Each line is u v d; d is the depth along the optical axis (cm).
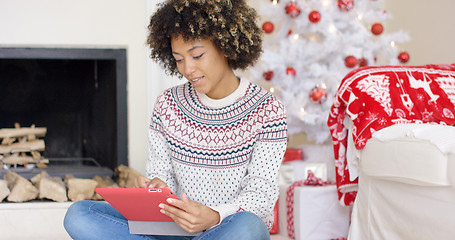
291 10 254
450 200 148
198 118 141
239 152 138
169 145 144
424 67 203
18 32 245
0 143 260
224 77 139
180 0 130
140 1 253
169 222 127
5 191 220
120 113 253
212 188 140
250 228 120
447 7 289
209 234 122
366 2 267
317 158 253
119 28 252
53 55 249
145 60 254
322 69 253
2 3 243
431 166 150
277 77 259
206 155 139
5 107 268
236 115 139
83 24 249
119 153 254
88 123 276
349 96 192
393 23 335
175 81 248
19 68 267
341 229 216
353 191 205
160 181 139
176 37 131
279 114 138
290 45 258
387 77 194
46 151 274
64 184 234
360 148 185
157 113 149
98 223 130
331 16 260
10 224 216
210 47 132
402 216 169
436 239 154
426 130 159
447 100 192
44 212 218
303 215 211
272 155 137
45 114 273
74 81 273
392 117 184
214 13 128
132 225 128
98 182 241
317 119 253
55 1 247
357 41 259
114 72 254
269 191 136
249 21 138
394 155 166
